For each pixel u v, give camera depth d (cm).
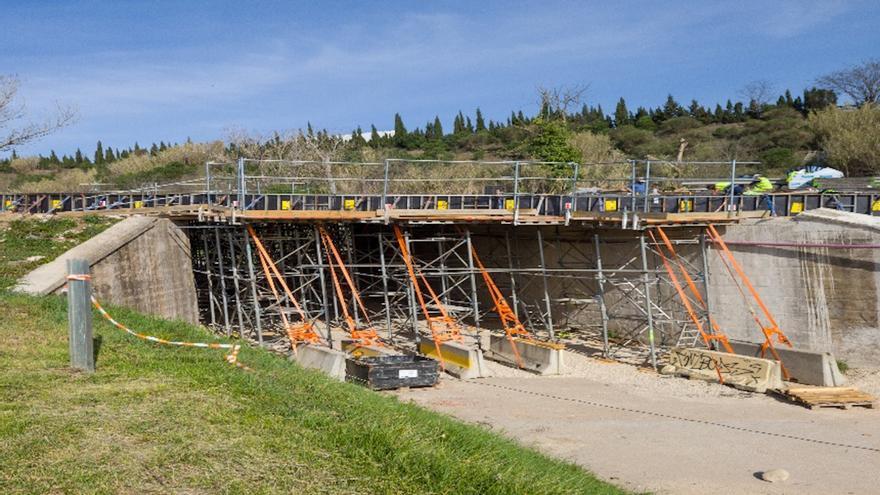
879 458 1409
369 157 4869
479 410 1698
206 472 714
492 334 2591
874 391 1922
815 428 1616
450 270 2631
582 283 2817
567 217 2342
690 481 1242
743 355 2148
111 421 841
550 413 1702
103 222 2317
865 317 2092
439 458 791
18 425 801
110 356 1173
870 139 4578
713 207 2442
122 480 685
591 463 1321
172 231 2277
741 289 2322
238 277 2289
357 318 2708
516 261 3078
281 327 2622
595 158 4650
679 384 2050
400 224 2397
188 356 1217
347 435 835
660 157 5775
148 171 5881
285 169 4703
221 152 5712
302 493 684
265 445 795
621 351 2488
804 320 2203
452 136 7956
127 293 2094
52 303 1577
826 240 2147
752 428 1608
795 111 7381
